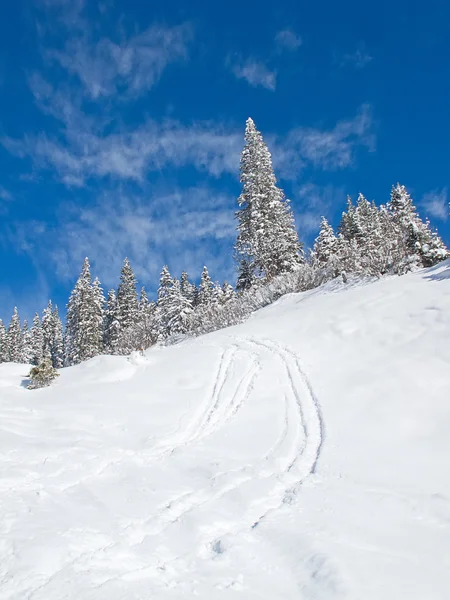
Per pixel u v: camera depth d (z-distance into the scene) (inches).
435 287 452.4
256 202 1013.2
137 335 1205.7
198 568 134.0
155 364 450.0
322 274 765.9
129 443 263.7
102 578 127.5
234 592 119.3
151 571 132.9
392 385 301.9
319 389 322.0
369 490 189.3
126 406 332.5
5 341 2128.4
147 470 224.2
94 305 1599.4
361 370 338.6
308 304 602.9
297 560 135.3
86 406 337.7
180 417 306.7
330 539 147.9
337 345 403.2
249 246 1018.7
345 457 224.8
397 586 118.6
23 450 248.7
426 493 185.2
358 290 564.1
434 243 604.4
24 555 139.1
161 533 159.0
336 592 115.6
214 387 360.5
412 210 1029.2
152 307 1785.2
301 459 228.7
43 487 200.8
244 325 581.6
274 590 120.9
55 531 156.8
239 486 197.2
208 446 255.4
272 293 826.8
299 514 169.5
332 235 1258.0
